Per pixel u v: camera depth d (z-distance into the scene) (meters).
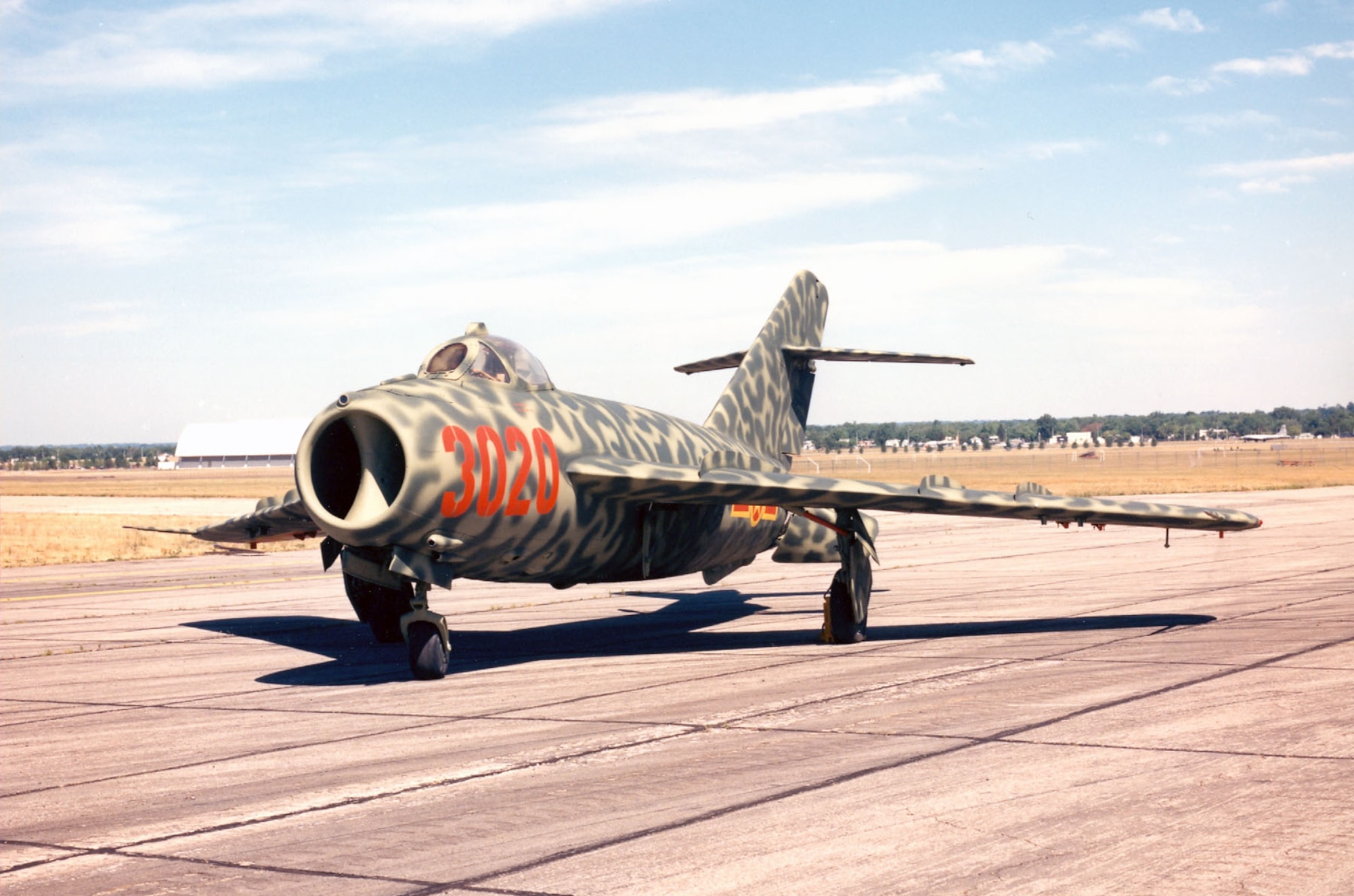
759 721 9.77
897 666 12.77
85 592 25.41
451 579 13.09
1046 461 183.88
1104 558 29.03
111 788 8.17
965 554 31.17
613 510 14.48
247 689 12.65
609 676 12.73
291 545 42.94
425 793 7.67
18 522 56.84
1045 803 6.98
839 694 11.02
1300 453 198.38
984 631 15.91
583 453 14.07
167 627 18.89
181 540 45.25
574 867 6.03
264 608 21.98
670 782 7.74
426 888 5.77
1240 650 12.98
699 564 17.25
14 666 14.75
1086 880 5.63
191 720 10.80
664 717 10.08
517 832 6.70
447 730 9.84
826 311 22.33
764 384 20.14
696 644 15.74
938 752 8.38
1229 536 35.56
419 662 12.75
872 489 14.18
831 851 6.17
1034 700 10.33
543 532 13.52
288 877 6.02
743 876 5.81
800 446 21.44
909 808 6.94
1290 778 7.41
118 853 6.55
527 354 14.57
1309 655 12.45
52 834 7.00
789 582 26.02
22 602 23.47
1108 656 12.93
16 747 9.76
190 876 6.08
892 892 5.54
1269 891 5.44
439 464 11.94
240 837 6.79
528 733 9.58
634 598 23.02
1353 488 70.62
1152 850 6.06
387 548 12.78
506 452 12.80
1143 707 9.81
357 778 8.18
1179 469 129.00
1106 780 7.46
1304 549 29.27
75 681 13.43
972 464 173.12
